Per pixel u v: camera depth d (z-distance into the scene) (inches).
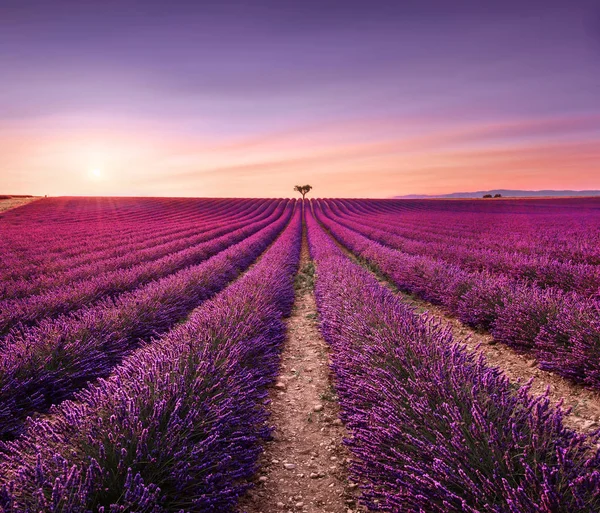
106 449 90.0
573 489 64.2
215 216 2082.9
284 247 727.1
